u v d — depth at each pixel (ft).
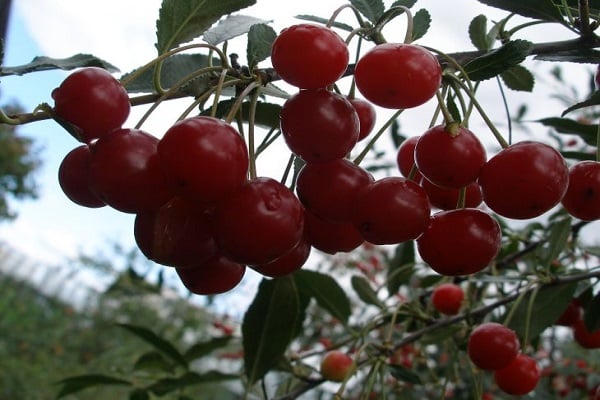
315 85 0.49
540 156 0.47
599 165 0.54
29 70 0.57
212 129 0.44
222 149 0.44
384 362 0.88
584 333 0.88
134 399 1.04
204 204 0.46
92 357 4.08
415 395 1.60
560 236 0.86
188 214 0.49
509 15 0.71
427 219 0.50
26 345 4.05
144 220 0.49
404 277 1.14
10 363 3.60
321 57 0.47
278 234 0.46
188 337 3.43
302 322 0.98
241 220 0.46
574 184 0.54
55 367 3.89
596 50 0.63
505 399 1.54
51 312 4.98
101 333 4.27
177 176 0.44
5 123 0.45
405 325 1.11
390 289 1.14
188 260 0.50
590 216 0.54
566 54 0.63
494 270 1.05
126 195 0.46
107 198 0.47
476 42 0.74
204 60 0.64
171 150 0.44
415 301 1.04
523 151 0.48
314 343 1.74
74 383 1.01
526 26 0.70
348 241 0.54
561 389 1.71
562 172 0.48
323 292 1.00
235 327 1.89
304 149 0.50
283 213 0.46
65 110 0.46
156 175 0.46
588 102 0.60
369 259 2.11
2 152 5.76
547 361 1.75
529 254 1.13
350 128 0.49
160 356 1.09
